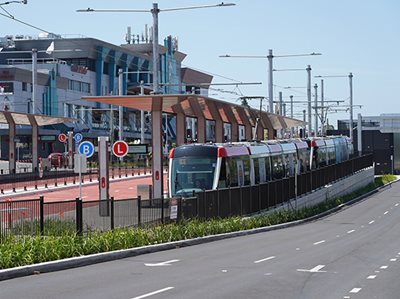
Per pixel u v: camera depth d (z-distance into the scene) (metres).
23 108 97.88
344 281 17.41
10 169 66.06
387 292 15.55
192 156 42.94
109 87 116.62
